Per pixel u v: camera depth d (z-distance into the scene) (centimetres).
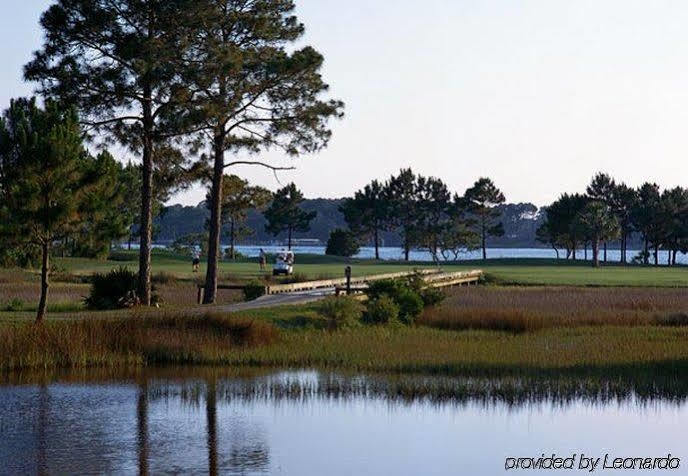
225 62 5119
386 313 4838
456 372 3331
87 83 5041
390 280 5209
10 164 4162
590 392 2970
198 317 4003
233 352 3700
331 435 2456
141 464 2177
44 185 4144
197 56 5231
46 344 3525
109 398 2909
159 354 3659
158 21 5122
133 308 5050
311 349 3781
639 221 17788
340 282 7006
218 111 5212
